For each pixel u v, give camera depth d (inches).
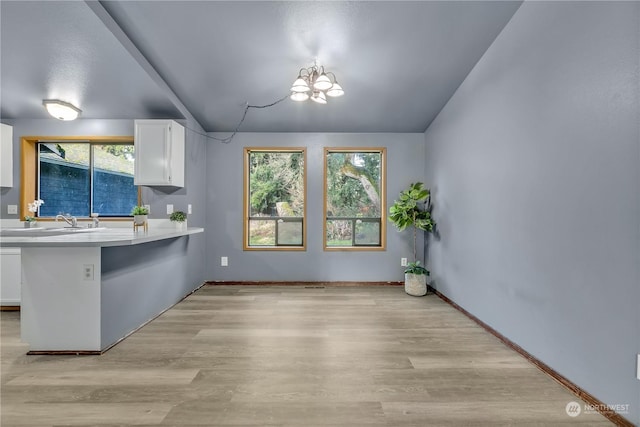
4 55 103.0
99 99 129.5
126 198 151.3
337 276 173.8
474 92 117.0
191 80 124.9
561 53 74.1
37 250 88.3
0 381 73.2
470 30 98.7
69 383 72.5
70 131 146.6
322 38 102.3
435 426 58.8
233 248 173.9
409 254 173.8
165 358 85.4
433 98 139.0
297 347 93.0
